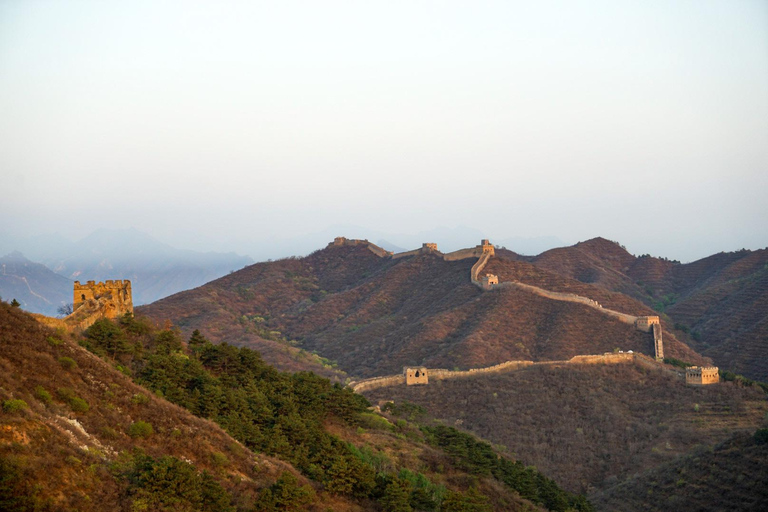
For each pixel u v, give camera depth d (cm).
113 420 6512
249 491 6644
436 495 8362
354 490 7656
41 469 5344
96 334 8200
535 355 18362
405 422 11044
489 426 13388
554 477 11956
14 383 6100
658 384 14662
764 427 11875
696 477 10750
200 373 8706
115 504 5531
